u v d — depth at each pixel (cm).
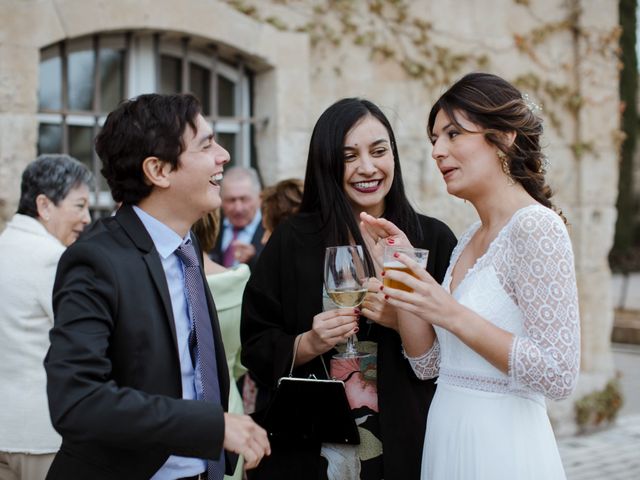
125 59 464
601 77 622
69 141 459
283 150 498
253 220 482
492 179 213
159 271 189
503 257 205
